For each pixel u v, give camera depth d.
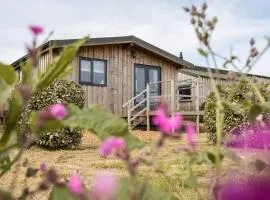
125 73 19.02
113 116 1.27
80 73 17.55
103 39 17.59
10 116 1.18
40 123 0.90
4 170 1.18
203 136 14.38
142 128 19.00
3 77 1.21
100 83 18.23
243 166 1.23
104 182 0.56
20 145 1.05
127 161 0.76
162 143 0.79
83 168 6.35
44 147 10.35
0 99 1.12
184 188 3.42
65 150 10.20
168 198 1.36
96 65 18.16
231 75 1.60
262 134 1.09
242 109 1.56
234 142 1.40
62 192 1.17
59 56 1.18
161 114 0.74
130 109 17.67
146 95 19.42
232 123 8.99
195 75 23.70
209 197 1.24
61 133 10.34
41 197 3.54
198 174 4.53
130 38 18.41
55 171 0.93
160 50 19.61
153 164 0.88
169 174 4.56
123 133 1.23
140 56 19.62
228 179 0.74
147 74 19.83
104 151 0.73
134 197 0.81
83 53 17.73
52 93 10.52
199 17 1.58
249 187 0.56
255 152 1.19
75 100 11.09
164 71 20.41
